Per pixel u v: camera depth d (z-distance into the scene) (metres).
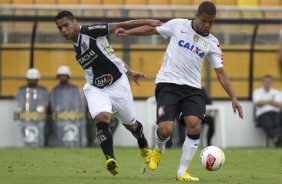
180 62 28.53
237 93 62.22
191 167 36.81
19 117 58.03
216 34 61.22
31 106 58.00
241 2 68.94
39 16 58.44
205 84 61.78
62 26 28.94
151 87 61.66
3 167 36.00
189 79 28.67
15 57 60.50
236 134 62.09
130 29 29.16
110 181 28.20
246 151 52.62
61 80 57.81
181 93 28.58
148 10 61.34
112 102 29.92
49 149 53.12
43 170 34.50
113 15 61.00
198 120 28.47
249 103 62.16
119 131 60.47
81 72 61.66
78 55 29.59
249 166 38.78
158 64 61.44
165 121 28.25
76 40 29.22
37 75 58.00
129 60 61.28
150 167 29.45
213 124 57.34
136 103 61.56
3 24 59.41
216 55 28.91
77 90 58.00
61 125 57.81
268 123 59.81
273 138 59.75
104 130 28.47
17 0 66.56
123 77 30.14
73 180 28.69
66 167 36.50
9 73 60.69
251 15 62.09
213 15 28.09
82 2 67.31
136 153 48.62
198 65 28.67
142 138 31.59
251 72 61.94
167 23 29.05
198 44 28.50
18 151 49.88
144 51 61.34
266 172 34.97
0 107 60.62
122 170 34.81
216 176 31.88
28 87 58.16
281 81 62.47
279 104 60.03
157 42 61.38
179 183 27.52
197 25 28.39
